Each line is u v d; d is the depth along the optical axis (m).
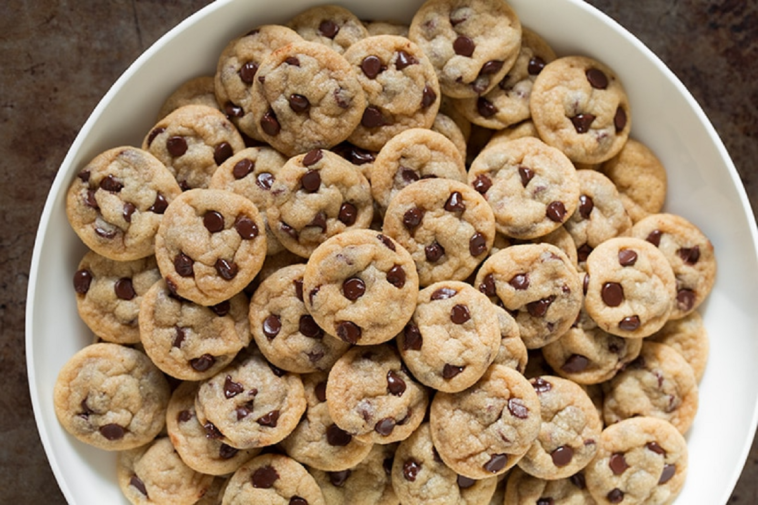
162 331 0.53
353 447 0.54
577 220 0.56
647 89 0.56
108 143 0.55
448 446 0.53
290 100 0.53
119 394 0.54
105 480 0.56
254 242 0.53
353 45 0.54
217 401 0.53
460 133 0.56
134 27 0.59
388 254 0.52
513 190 0.55
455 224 0.53
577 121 0.55
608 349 0.55
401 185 0.54
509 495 0.55
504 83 0.56
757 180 0.61
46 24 0.59
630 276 0.55
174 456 0.55
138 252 0.54
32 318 0.54
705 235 0.56
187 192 0.53
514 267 0.54
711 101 0.60
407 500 0.54
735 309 0.56
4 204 0.60
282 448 0.54
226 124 0.55
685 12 0.60
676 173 0.57
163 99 0.55
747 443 0.55
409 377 0.53
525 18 0.55
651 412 0.56
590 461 0.55
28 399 0.61
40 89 0.59
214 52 0.55
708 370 0.57
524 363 0.54
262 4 0.54
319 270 0.52
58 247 0.54
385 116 0.54
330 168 0.53
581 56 0.56
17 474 0.61
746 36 0.60
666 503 0.56
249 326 0.54
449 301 0.53
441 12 0.55
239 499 0.53
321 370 0.54
